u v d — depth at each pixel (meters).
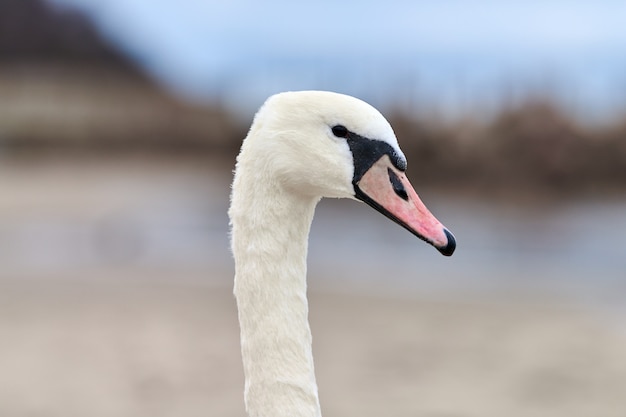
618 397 10.84
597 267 20.28
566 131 32.97
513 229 25.33
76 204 30.92
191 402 10.41
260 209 4.22
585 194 32.19
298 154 4.21
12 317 14.96
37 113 56.47
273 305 4.20
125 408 10.23
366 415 10.18
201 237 24.70
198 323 14.55
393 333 14.23
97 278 18.58
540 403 10.66
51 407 10.25
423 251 22.25
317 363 12.47
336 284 18.38
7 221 26.73
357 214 27.30
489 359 12.67
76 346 13.01
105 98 58.44
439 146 34.09
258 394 4.17
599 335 14.12
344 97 4.32
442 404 10.58
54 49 66.69
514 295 17.31
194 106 53.31
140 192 34.94
